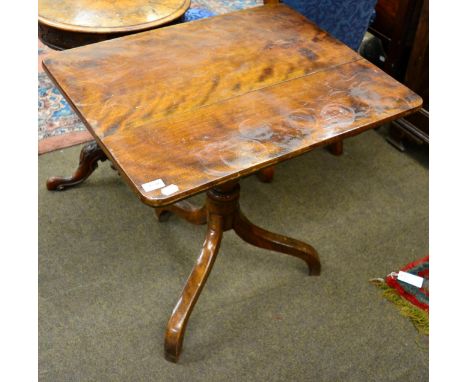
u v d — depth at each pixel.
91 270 1.54
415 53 1.80
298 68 1.22
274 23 1.38
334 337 1.41
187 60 1.23
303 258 1.51
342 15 1.63
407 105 1.12
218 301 1.48
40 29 1.51
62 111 2.06
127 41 1.28
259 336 1.40
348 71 1.22
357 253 1.63
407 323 1.45
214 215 1.36
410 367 1.36
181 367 1.33
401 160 1.99
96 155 1.67
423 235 1.70
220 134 1.03
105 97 1.10
